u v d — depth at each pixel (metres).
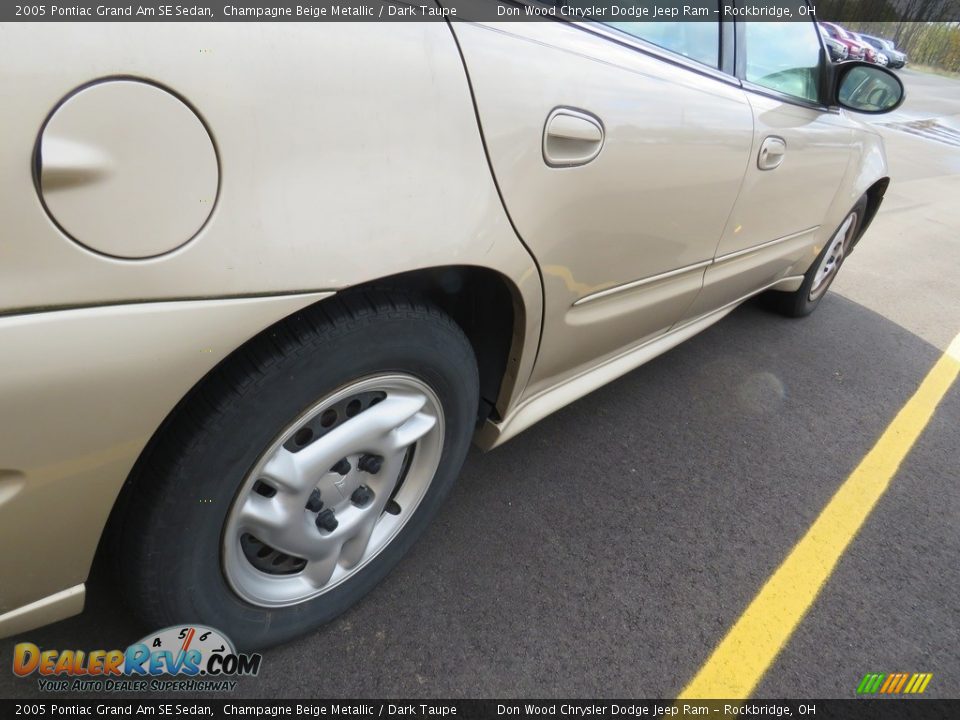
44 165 0.71
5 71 0.68
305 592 1.41
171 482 1.01
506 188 1.23
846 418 2.88
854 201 3.33
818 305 4.30
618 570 1.83
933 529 2.23
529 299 1.42
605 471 2.25
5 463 0.79
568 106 1.31
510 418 1.73
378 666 1.47
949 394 3.25
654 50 1.65
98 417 0.83
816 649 1.69
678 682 1.55
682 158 1.70
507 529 1.92
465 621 1.61
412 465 1.50
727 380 3.07
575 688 1.49
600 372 2.09
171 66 0.78
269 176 0.89
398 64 1.01
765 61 2.21
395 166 1.03
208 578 1.18
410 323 1.21
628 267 1.73
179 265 0.83
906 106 17.84
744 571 1.91
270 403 1.05
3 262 0.72
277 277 0.93
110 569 1.13
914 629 1.81
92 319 0.79
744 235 2.32
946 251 6.13
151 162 0.78
